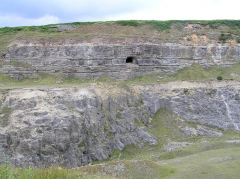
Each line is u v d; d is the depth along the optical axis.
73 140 36.94
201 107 49.62
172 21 67.75
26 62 51.38
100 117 41.28
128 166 29.44
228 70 59.03
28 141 34.34
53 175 19.17
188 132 45.91
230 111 49.81
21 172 18.27
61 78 50.47
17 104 37.88
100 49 52.94
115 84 47.66
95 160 38.06
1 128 35.06
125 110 44.88
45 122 36.16
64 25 63.34
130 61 56.56
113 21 65.56
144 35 59.91
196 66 58.62
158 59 56.88
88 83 48.81
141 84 50.97
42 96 39.66
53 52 52.06
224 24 68.38
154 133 45.16
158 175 28.27
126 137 42.22
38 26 62.75
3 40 54.84
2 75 48.84
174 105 49.38
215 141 41.81
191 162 31.89
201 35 63.19
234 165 29.30
